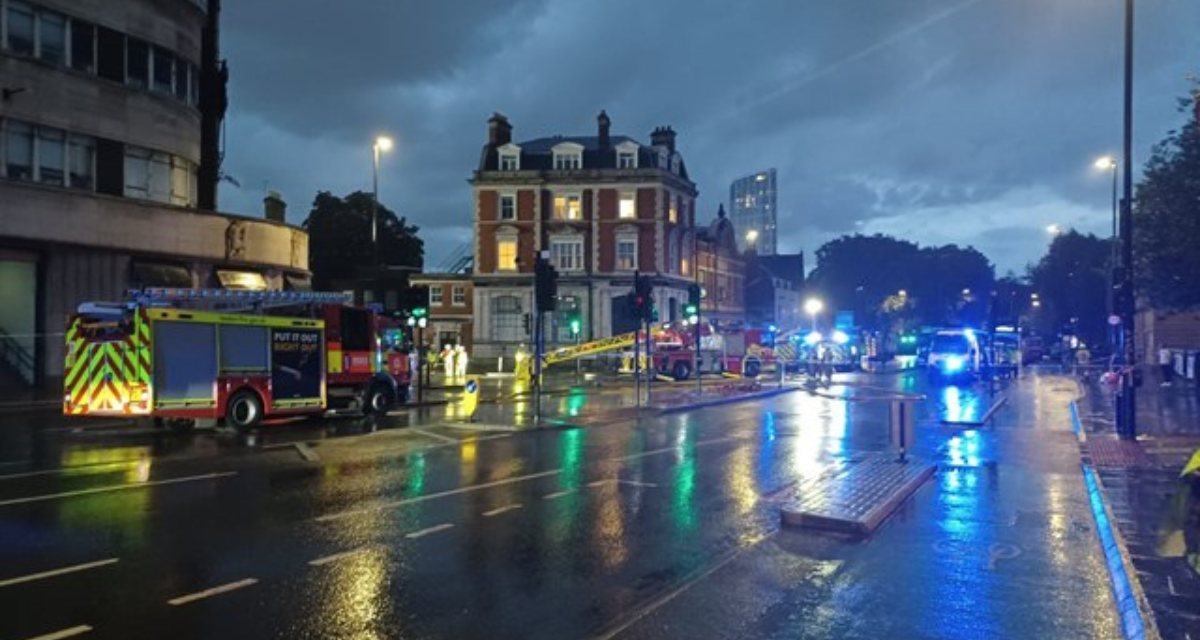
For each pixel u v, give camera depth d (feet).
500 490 37.27
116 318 56.34
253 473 41.27
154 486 37.47
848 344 187.11
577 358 160.56
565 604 21.63
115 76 99.55
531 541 28.17
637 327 82.17
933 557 26.05
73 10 94.73
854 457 47.52
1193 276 60.44
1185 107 57.06
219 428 61.57
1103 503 33.30
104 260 96.94
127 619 20.06
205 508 32.78
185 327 57.57
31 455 47.44
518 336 204.44
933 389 113.80
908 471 41.19
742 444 54.13
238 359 60.29
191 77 111.45
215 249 109.19
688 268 219.41
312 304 68.64
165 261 103.65
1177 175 58.13
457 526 30.25
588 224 204.74
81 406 56.65
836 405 86.79
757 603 21.50
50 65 92.02
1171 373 119.55
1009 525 30.60
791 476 41.65
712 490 37.73
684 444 53.98
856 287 326.85
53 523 29.91
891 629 19.61
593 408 80.23
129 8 100.94
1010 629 19.63
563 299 203.31
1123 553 25.34
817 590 22.62
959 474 42.37
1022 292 342.23
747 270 286.66
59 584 22.74
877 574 24.17
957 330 135.23
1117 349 112.78
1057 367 210.79
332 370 69.21
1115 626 19.86
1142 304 98.99
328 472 41.75
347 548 26.91
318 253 249.96
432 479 39.96
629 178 203.10
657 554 26.66
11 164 89.04
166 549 26.48
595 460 46.68
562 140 217.56
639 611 20.97
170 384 56.70
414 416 72.69
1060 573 24.30
